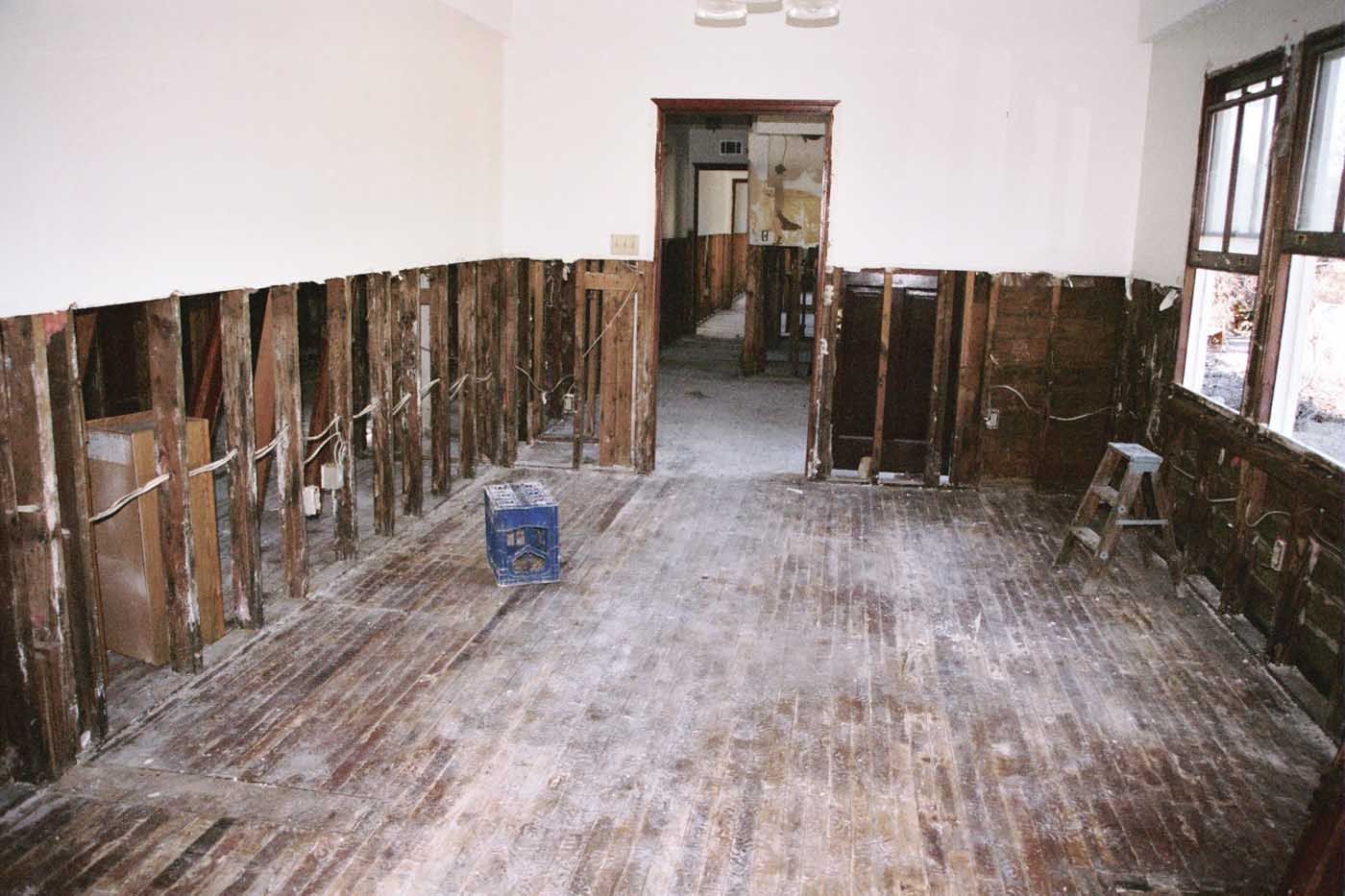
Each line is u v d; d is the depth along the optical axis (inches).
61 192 110.5
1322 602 143.7
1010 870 103.7
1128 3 227.1
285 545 167.9
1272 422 161.2
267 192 151.6
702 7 208.4
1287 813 114.3
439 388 226.7
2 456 107.4
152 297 127.1
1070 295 239.8
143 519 138.5
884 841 108.0
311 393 346.9
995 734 131.3
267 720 129.7
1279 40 161.6
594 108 247.3
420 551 195.8
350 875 100.0
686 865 103.0
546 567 180.5
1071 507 238.4
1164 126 218.1
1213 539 186.7
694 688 142.2
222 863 101.3
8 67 102.0
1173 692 143.9
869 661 152.5
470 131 231.0
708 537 210.5
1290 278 156.9
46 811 109.5
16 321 106.0
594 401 283.7
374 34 181.9
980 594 181.0
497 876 100.4
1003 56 233.5
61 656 113.9
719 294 693.3
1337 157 144.3
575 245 254.4
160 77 126.0
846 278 251.0
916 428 255.8
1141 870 104.0
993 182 239.0
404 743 125.0
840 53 238.1
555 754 123.5
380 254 191.0
